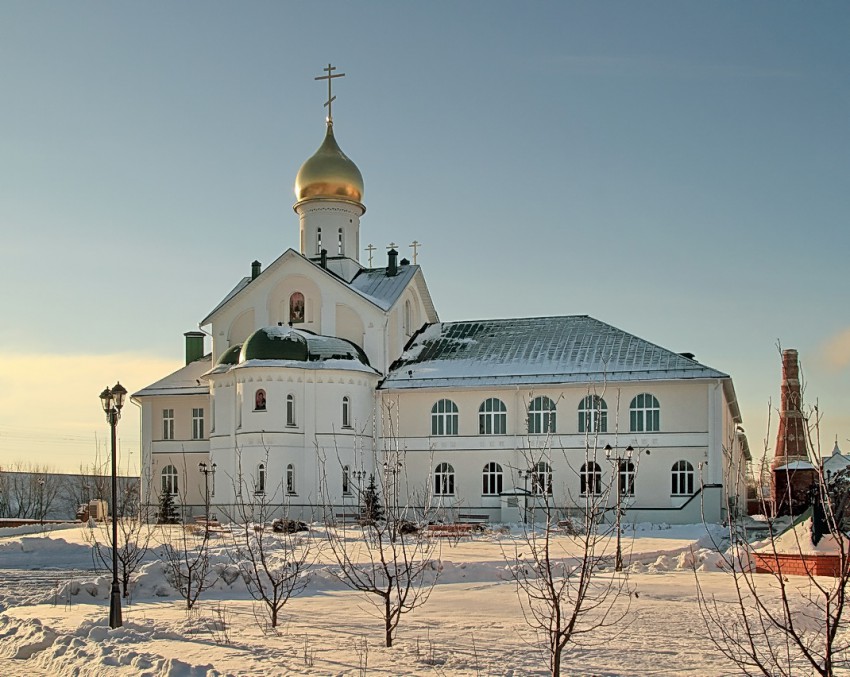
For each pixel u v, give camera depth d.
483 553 37.47
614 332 66.44
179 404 71.25
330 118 76.31
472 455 62.91
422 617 23.34
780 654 18.39
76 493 119.94
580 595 16.42
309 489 60.88
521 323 71.12
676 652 18.52
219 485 62.38
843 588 13.18
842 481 30.36
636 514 58.22
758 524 55.09
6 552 45.69
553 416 61.72
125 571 28.69
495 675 16.55
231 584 30.67
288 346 62.28
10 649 21.08
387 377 66.25
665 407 59.69
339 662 17.72
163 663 17.58
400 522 25.39
